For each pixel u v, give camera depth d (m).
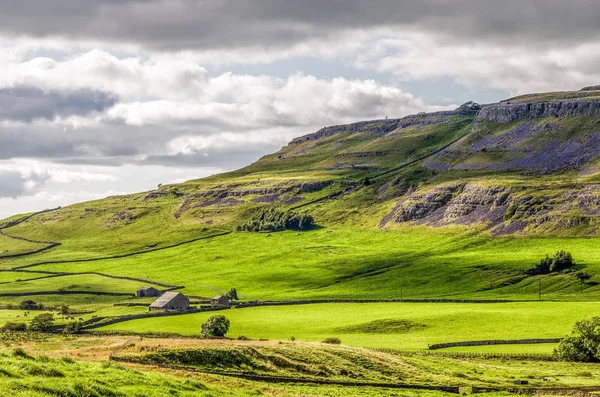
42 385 51.84
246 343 117.06
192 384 68.69
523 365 144.00
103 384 58.91
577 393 107.06
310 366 108.31
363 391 94.19
